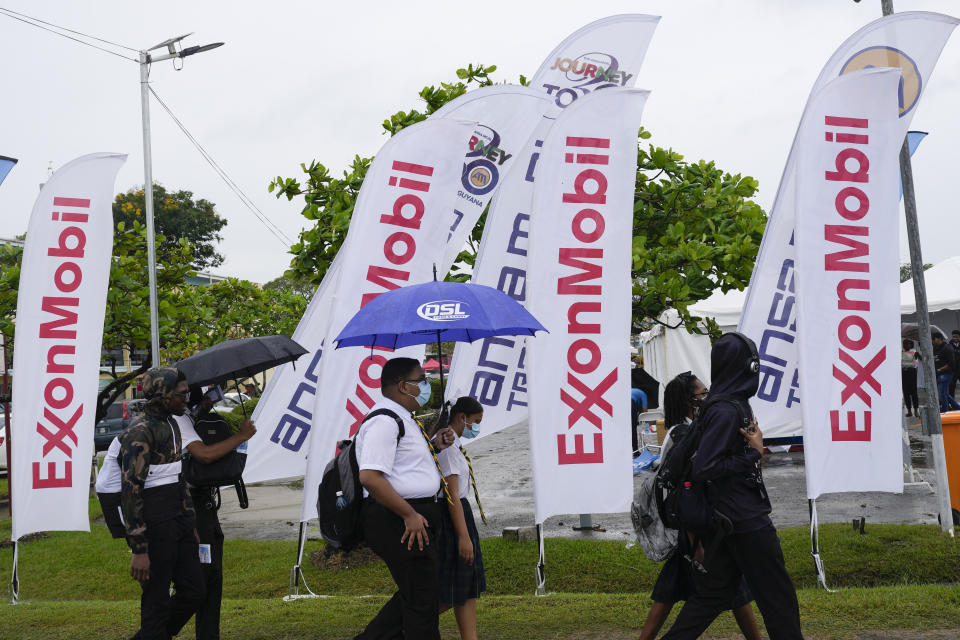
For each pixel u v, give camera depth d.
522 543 9.66
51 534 12.79
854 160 7.32
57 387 8.38
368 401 7.70
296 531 12.28
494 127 8.55
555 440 7.16
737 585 4.84
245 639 6.34
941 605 6.01
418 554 4.69
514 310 5.28
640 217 10.83
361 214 7.84
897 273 7.32
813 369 7.22
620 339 7.26
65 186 8.44
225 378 6.19
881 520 10.08
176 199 57.78
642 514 5.20
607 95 7.33
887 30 7.57
